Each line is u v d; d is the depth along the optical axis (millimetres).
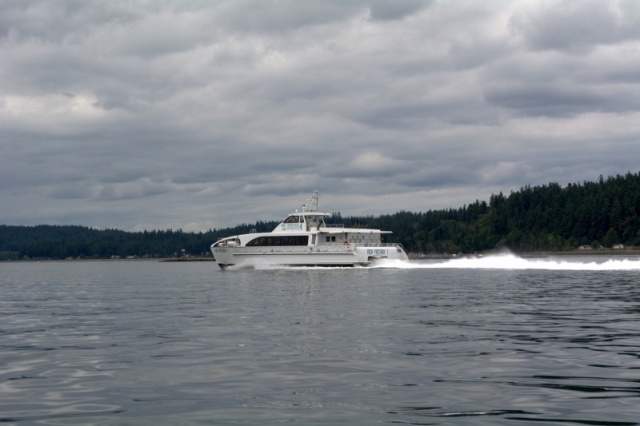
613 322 26578
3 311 36969
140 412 13977
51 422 13336
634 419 12938
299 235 79625
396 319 28516
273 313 32000
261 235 80750
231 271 87438
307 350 20719
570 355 19344
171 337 24203
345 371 17547
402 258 84312
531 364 18141
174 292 50562
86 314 34094
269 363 18750
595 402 14156
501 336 23078
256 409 14062
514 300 36969
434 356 19422
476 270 76625
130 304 39844
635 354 19375
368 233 83250
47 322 30469
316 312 32062
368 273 71500
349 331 24812
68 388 16188
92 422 13305
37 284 73812
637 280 53625
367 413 13648
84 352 21312
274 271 77875
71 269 169500
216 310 34312
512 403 14211
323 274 70312
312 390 15594
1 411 14180
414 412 13672
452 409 13852
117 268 167875
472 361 18625
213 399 14930
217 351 20859
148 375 17500
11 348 22422
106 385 16453
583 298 37625
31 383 16797
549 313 30188
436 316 29516
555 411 13562
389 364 18359
